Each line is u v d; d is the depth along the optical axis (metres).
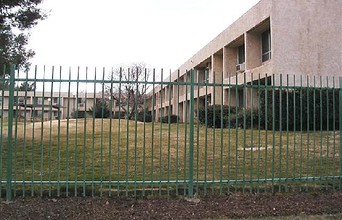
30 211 5.13
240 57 23.98
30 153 9.23
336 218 5.17
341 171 6.57
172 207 5.40
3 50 13.29
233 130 15.32
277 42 17.02
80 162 8.16
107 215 5.11
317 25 17.50
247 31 20.42
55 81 5.79
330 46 17.53
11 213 5.05
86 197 5.62
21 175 6.86
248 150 9.92
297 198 5.89
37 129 15.65
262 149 10.08
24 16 12.77
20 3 12.45
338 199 5.93
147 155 9.10
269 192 6.08
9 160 5.56
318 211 5.46
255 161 8.52
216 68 26.83
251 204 5.59
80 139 11.93
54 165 7.83
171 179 6.64
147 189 6.04
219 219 5.08
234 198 5.78
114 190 5.95
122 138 12.38
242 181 6.01
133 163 8.11
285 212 5.38
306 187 6.25
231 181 5.96
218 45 25.52
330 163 8.37
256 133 13.93
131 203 5.49
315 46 17.34
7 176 5.52
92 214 5.12
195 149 10.03
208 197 5.79
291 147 10.40
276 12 17.19
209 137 12.90
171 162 8.25
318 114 14.20
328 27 17.61
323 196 6.02
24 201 5.43
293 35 17.22
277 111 14.77
